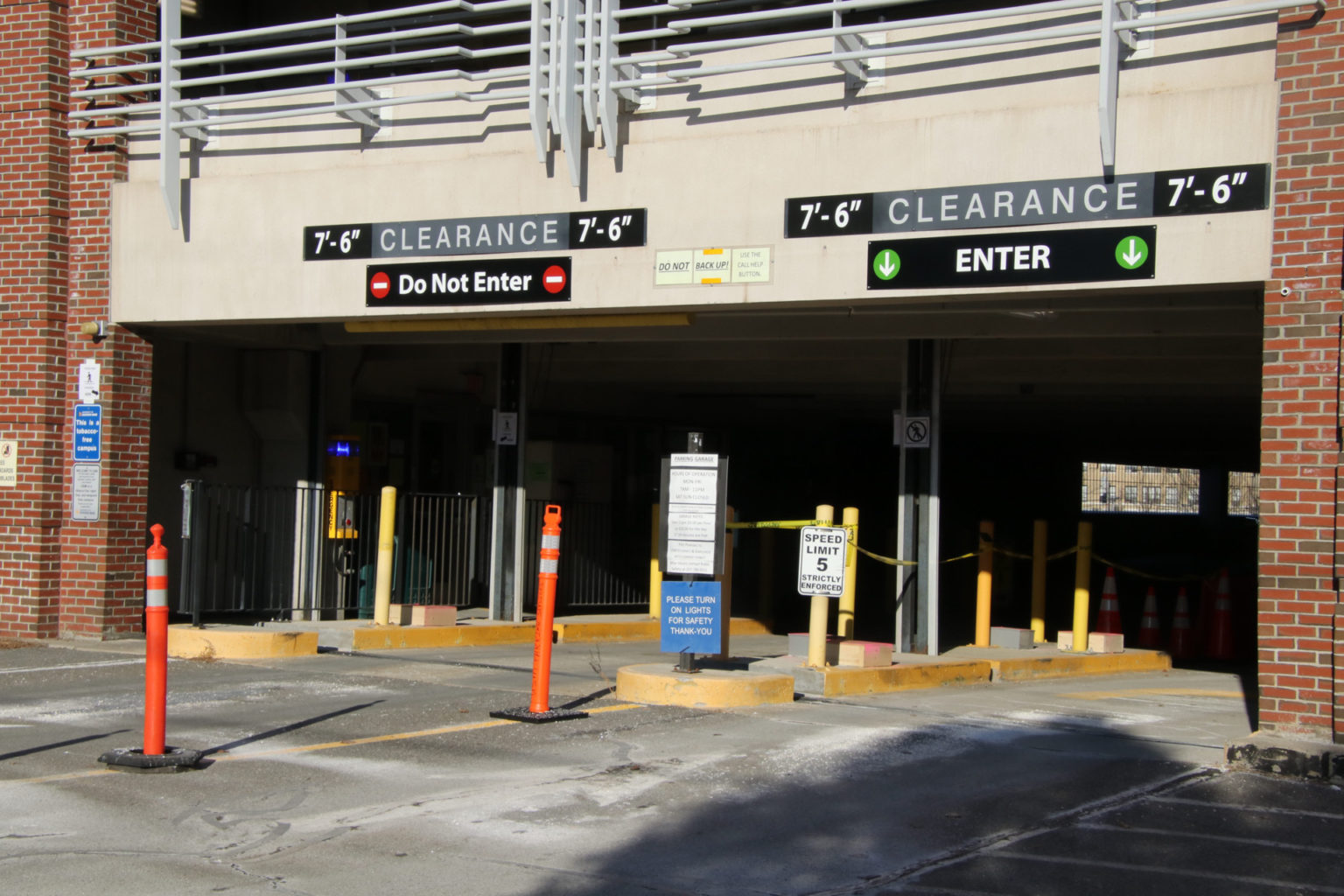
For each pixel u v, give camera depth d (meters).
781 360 16.80
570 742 8.96
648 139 11.71
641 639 16.97
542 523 19.03
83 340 14.10
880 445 32.06
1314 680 8.83
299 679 11.54
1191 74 9.73
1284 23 9.25
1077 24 10.20
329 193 13.03
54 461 14.06
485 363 18.72
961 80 10.60
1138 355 14.65
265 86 16.70
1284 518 8.98
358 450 17.14
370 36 12.56
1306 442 8.94
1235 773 8.61
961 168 10.45
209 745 8.67
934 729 9.86
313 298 13.08
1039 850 6.68
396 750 8.62
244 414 16.77
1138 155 9.73
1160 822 7.31
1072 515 35.78
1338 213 8.98
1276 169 9.23
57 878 5.91
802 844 6.71
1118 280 9.77
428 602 16.97
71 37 14.24
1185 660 17.91
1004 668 13.56
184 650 12.86
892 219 10.70
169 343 15.96
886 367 17.61
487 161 12.34
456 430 21.12
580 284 11.88
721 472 10.71
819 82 11.12
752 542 23.55
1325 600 8.81
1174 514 41.75
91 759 8.20
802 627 21.05
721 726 9.65
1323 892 6.09
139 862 6.18
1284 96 9.23
